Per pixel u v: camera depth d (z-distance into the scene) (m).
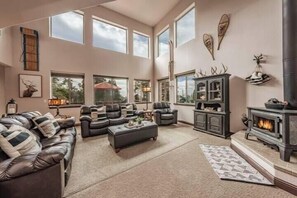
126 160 2.76
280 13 3.27
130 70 7.52
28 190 1.43
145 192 1.85
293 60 2.64
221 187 1.93
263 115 2.54
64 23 5.74
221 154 2.97
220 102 4.23
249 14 3.86
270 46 3.44
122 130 3.29
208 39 4.96
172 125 5.82
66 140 2.53
